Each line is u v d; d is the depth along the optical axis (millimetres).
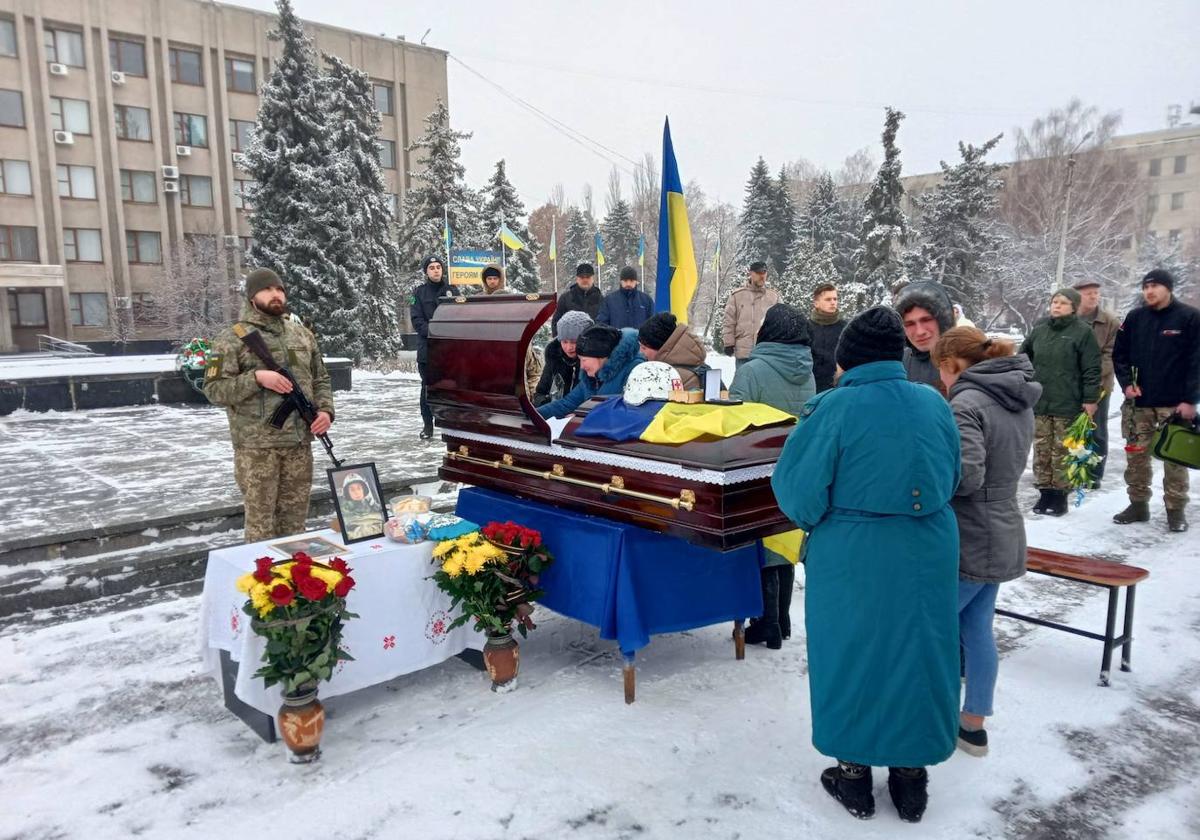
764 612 3648
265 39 34500
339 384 13148
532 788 2488
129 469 6289
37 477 5953
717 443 2760
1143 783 2594
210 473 6125
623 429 3133
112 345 29641
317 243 19594
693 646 3699
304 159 20016
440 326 3893
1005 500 2656
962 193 29203
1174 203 54312
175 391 10875
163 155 32750
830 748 2322
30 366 11516
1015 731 2924
